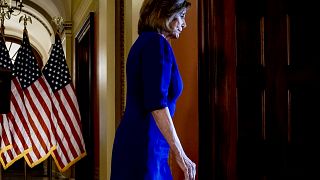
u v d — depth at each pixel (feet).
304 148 7.61
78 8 29.84
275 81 8.09
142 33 7.22
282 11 7.97
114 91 18.71
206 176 9.07
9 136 21.48
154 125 6.88
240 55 8.61
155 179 6.81
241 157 8.58
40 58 54.03
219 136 8.93
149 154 6.80
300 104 7.70
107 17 18.78
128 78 7.15
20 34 50.70
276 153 8.04
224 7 8.98
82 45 30.58
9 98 19.95
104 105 19.04
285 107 7.89
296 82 7.72
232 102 8.74
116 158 7.04
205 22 9.20
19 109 21.72
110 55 18.69
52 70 22.79
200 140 9.19
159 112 6.58
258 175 8.34
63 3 33.30
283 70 7.95
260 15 8.43
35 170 43.83
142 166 6.78
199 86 9.26
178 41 11.04
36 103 21.89
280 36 8.00
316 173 7.43
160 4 7.07
